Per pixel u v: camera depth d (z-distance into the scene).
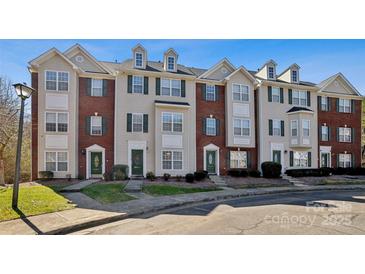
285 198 12.73
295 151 23.41
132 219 8.26
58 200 10.17
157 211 9.52
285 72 24.78
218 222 7.75
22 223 7.13
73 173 18.25
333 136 25.00
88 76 19.44
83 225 7.23
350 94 26.03
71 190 12.91
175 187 15.03
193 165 20.80
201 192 14.26
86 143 19.12
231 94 22.00
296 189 16.09
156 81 20.44
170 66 21.05
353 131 25.81
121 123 19.47
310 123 23.25
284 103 23.48
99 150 19.31
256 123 23.02
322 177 21.62
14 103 23.83
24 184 15.73
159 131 19.89
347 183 19.36
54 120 18.28
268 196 13.69
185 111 20.61
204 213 9.12
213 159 21.59
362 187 17.45
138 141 19.70
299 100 24.05
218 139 21.77
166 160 19.95
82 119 19.19
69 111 18.50
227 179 19.25
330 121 25.03
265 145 22.47
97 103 19.53
